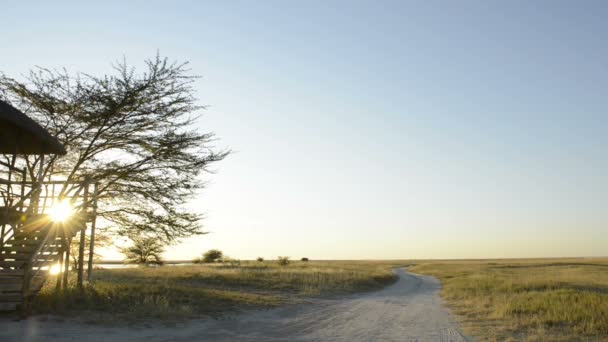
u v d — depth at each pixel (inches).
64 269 734.5
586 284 1488.7
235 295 899.4
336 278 1561.3
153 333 504.4
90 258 780.6
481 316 740.7
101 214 861.2
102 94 818.2
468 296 1095.0
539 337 538.9
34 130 574.2
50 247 608.7
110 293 701.3
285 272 1641.2
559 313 704.4
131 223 874.1
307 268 2114.9
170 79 876.6
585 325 612.7
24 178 670.5
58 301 588.4
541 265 3742.6
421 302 1007.6
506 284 1355.8
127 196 888.9
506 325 636.7
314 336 540.7
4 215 597.9
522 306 803.4
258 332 556.4
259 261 3019.2
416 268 3668.8
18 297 523.2
